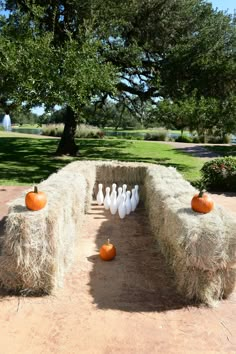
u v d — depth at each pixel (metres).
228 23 15.05
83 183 6.36
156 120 15.93
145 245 5.59
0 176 12.09
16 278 3.91
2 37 11.07
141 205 8.27
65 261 4.49
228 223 3.87
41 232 3.82
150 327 3.40
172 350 3.09
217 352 3.09
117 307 3.73
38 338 3.20
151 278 4.41
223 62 14.27
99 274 4.51
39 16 12.53
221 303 3.91
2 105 13.85
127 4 14.80
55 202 4.21
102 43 14.27
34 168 14.00
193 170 14.62
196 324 3.48
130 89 17.64
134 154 19.39
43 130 32.62
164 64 15.37
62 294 3.98
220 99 14.85
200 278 3.83
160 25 15.22
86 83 11.38
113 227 6.54
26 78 10.72
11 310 3.63
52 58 11.34
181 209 4.25
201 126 14.68
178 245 3.87
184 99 14.95
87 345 3.12
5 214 7.05
